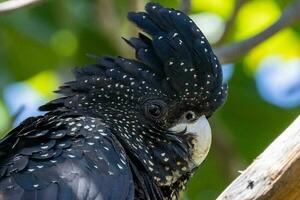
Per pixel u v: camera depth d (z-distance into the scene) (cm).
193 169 1263
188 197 1853
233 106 1911
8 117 1789
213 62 1245
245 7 1875
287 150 1117
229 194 1123
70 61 1833
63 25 1795
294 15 1525
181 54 1240
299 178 1112
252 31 1883
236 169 1791
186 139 1246
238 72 1919
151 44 1252
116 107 1238
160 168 1241
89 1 1802
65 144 1143
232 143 1875
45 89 1858
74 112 1216
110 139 1166
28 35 1783
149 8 1269
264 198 1117
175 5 1791
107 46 1828
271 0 1884
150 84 1241
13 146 1147
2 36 1814
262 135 1905
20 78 1841
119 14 1736
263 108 1911
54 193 1083
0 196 1079
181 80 1240
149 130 1237
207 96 1245
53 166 1114
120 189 1120
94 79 1245
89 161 1126
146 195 1182
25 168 1111
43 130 1161
